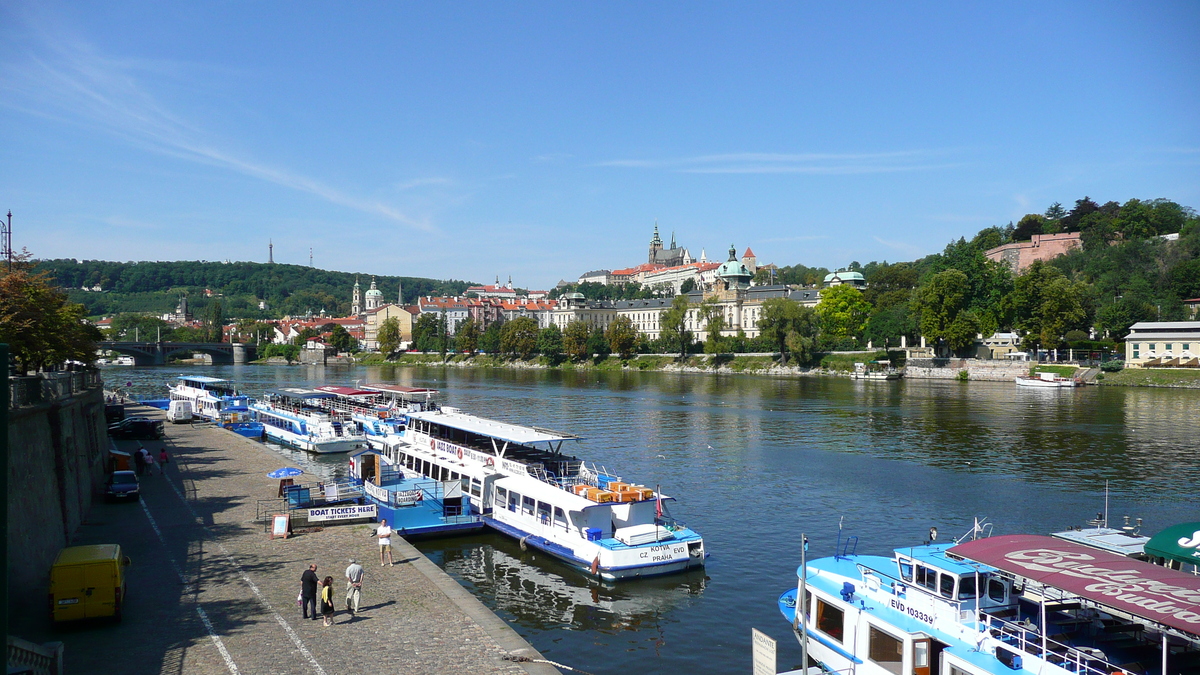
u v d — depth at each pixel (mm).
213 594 36844
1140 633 26688
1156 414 115312
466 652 30078
